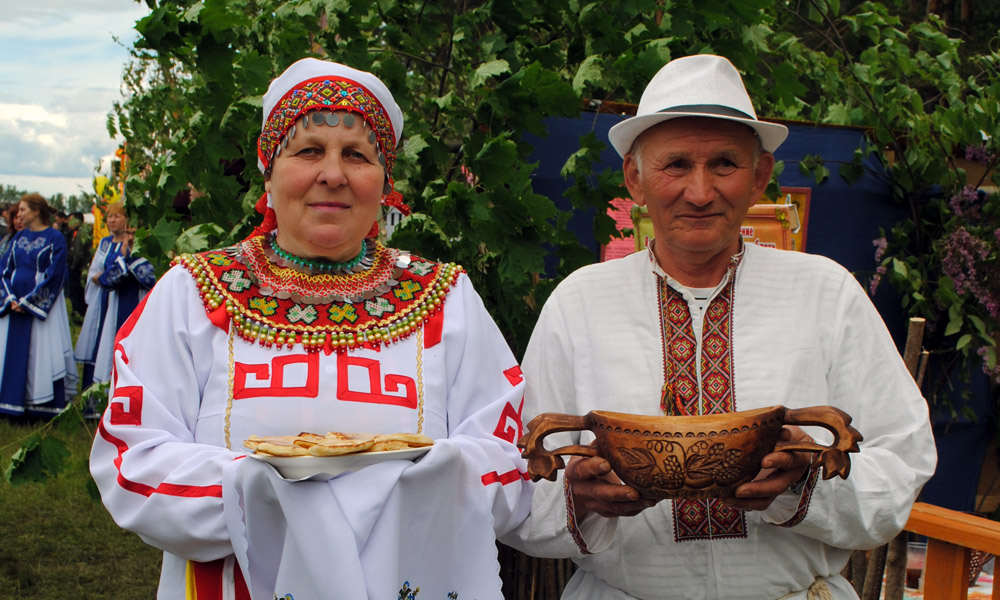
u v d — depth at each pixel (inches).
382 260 70.6
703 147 68.4
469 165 100.6
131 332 66.2
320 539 55.5
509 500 66.6
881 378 71.6
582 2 109.4
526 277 98.6
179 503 59.3
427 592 61.7
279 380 63.6
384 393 64.7
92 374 287.0
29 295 272.7
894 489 68.2
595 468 63.7
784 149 143.3
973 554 111.3
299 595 56.8
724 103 68.5
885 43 151.4
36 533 189.3
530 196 96.2
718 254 73.8
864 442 71.7
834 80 148.2
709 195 68.1
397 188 98.9
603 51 108.3
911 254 149.8
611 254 124.7
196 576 62.7
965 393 149.0
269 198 69.3
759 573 69.9
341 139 64.7
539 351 77.2
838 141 144.8
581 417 64.0
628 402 72.4
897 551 103.0
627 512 64.9
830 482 67.0
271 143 65.9
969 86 158.6
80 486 214.1
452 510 62.0
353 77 66.0
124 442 62.3
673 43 108.3
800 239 141.3
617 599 73.0
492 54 103.2
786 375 70.8
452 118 104.7
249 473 57.2
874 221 147.4
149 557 180.2
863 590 108.3
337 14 96.9
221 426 63.2
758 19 109.8
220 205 105.0
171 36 98.7
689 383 71.6
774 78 119.5
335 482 57.4
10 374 273.6
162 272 108.9
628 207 124.8
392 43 106.3
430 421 65.9
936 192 151.7
